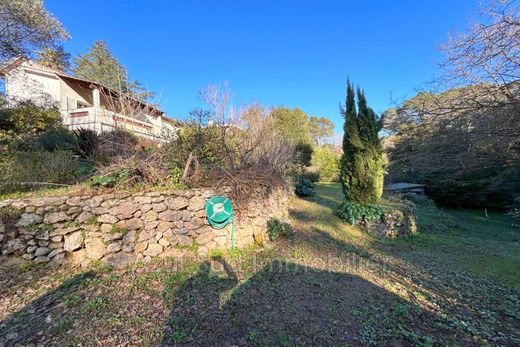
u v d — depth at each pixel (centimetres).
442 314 278
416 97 623
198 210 444
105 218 380
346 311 276
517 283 384
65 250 359
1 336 225
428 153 717
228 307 279
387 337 234
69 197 371
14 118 726
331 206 879
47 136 623
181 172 484
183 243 425
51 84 1121
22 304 272
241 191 497
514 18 384
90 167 520
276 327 247
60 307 270
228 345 221
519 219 865
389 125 834
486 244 645
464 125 551
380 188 715
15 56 753
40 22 707
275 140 935
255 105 1334
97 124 917
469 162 656
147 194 409
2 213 334
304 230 619
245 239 492
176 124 669
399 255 503
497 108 458
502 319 277
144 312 266
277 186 615
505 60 417
